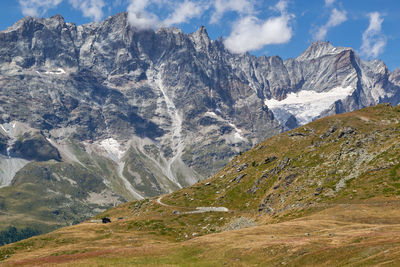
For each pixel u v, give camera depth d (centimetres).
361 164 15775
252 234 10188
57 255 11775
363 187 13950
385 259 6044
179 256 9269
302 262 7156
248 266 7700
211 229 16850
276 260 7594
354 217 11356
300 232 9956
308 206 14075
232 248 8838
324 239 8169
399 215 10969
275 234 9962
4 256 13062
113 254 10069
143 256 9569
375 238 7500
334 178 15600
